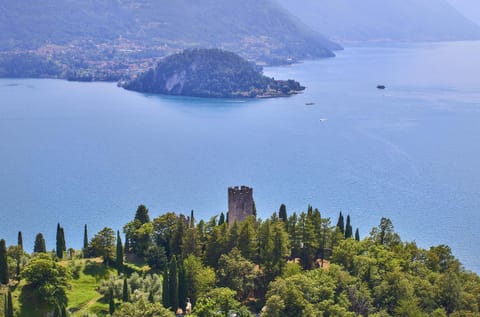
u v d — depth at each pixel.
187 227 187.12
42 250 185.25
